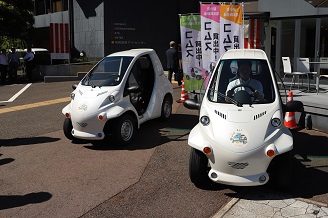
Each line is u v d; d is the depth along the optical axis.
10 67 18.61
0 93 14.85
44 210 4.75
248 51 6.53
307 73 10.50
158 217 4.54
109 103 7.18
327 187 5.34
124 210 4.73
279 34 14.73
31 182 5.65
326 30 13.56
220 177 4.93
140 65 8.56
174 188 5.38
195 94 11.52
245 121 5.05
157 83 8.90
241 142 4.82
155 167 6.22
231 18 10.07
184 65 11.20
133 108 7.60
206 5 10.33
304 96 9.78
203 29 10.45
